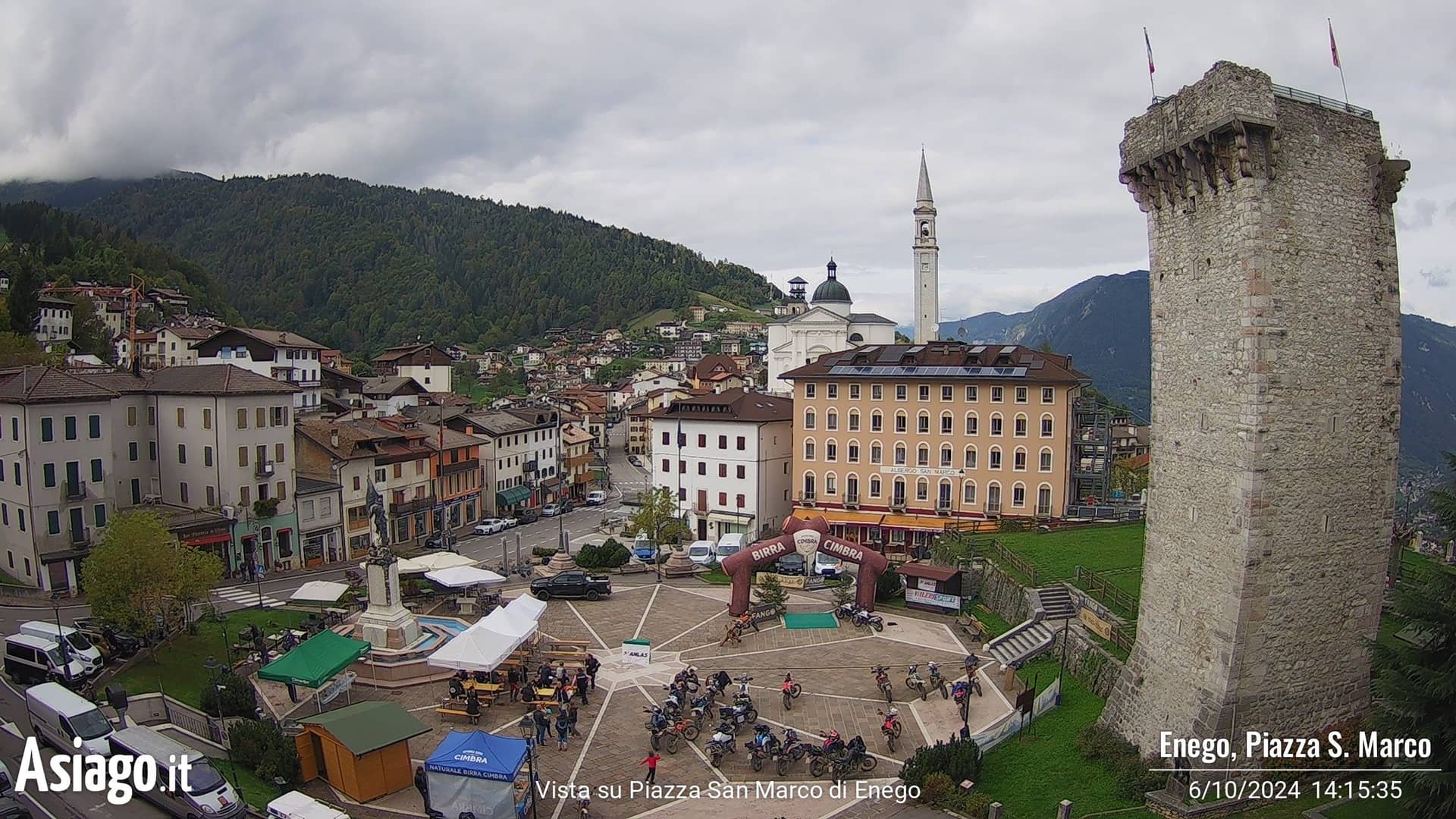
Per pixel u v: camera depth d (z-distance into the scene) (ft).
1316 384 97.76
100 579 143.33
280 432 241.14
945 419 269.44
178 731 122.52
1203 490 102.73
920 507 273.75
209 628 170.19
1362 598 102.37
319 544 255.50
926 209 495.00
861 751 116.67
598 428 585.22
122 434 231.09
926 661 163.53
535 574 229.25
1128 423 436.35
